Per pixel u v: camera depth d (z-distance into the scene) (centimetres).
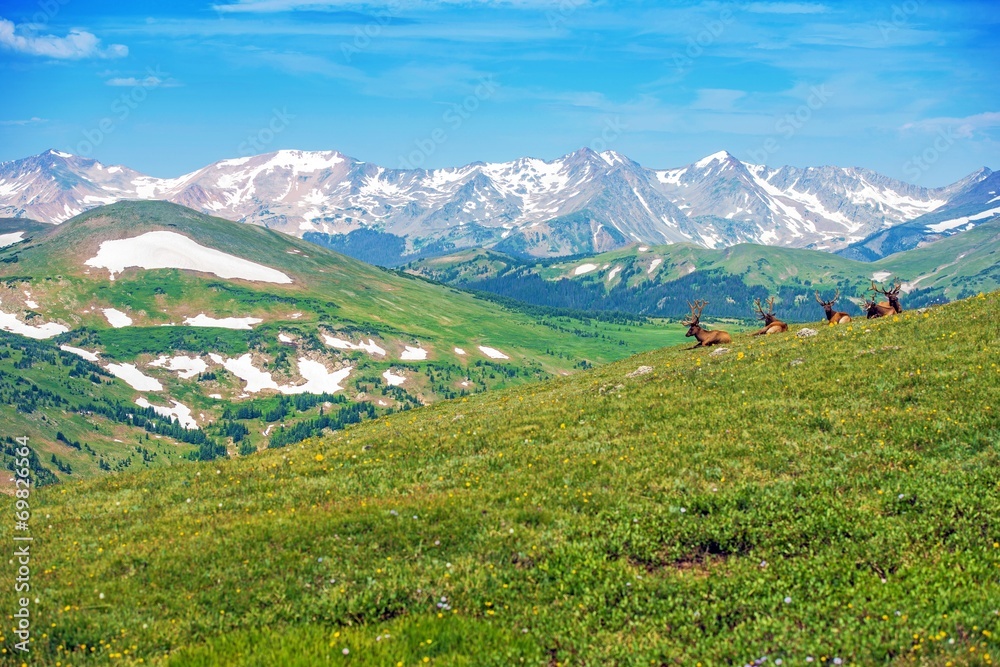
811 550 1597
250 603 1565
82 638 1473
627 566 1612
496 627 1427
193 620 1512
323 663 1304
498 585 1570
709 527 1731
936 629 1238
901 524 1633
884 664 1174
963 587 1362
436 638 1384
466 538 1786
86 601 1619
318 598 1563
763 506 1803
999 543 1505
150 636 1463
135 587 1662
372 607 1520
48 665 1398
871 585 1426
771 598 1435
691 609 1438
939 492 1733
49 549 1936
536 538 1755
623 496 1955
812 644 1250
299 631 1435
